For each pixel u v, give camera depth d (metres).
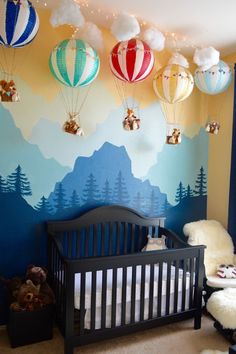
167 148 3.17
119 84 2.85
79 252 2.69
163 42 2.51
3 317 2.45
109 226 2.82
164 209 3.19
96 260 2.11
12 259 2.47
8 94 2.11
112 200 2.88
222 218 3.34
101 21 2.59
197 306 2.54
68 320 2.07
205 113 3.43
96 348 2.25
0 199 2.40
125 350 2.23
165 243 2.97
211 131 2.94
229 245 3.09
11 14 1.79
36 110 2.49
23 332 2.23
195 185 3.40
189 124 3.31
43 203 2.56
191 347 2.29
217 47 3.02
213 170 3.43
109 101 2.81
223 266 2.89
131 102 2.92
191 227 3.07
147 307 2.39
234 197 3.11
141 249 2.99
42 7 2.44
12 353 2.15
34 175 2.51
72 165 2.66
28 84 2.45
